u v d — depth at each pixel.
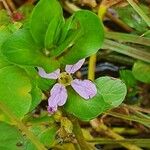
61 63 0.06
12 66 0.06
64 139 0.07
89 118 0.07
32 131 0.07
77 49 0.06
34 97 0.07
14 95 0.06
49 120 0.07
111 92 0.07
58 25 0.06
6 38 0.07
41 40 0.06
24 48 0.06
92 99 0.07
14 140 0.07
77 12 0.06
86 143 0.07
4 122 0.07
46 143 0.07
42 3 0.06
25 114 0.07
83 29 0.06
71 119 0.07
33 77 0.07
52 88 0.07
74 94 0.07
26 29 0.06
